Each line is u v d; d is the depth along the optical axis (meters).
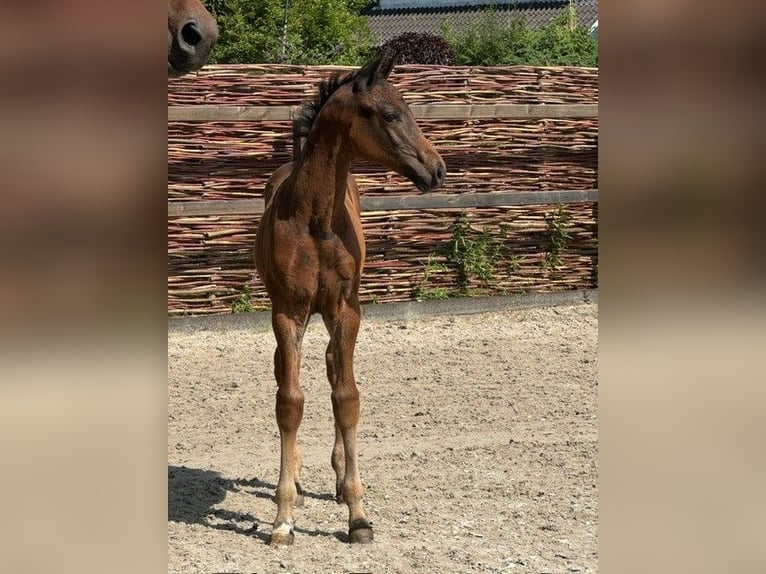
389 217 10.42
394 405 7.62
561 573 4.40
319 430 7.06
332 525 5.20
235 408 7.56
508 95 10.96
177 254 9.66
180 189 9.67
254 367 8.72
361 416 7.32
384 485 5.80
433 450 6.49
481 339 9.81
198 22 5.02
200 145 9.68
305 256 4.76
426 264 10.70
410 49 15.01
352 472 4.95
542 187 11.20
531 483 5.85
